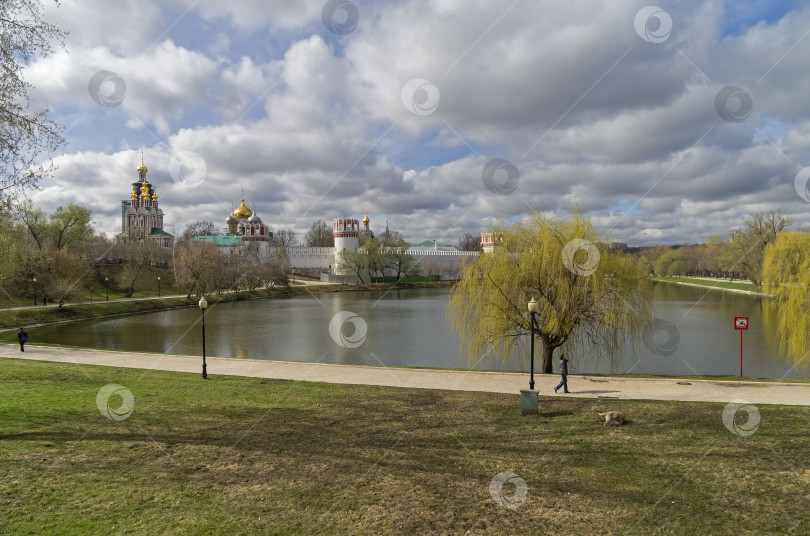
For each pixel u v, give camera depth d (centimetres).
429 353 3547
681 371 2859
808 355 2403
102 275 8575
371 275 11988
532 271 2252
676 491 925
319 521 818
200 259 7762
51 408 1486
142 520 808
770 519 817
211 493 915
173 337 4350
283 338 4281
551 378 2078
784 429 1270
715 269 10319
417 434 1290
